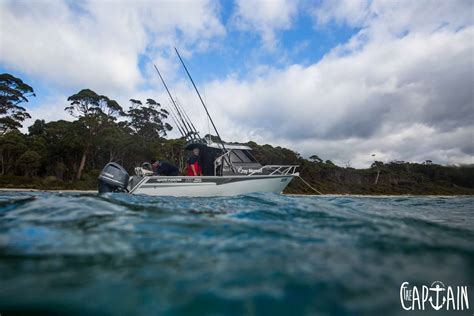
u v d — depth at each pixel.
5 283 1.50
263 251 2.08
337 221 3.33
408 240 2.47
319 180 56.56
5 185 26.14
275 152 49.25
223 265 1.78
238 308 1.32
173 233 2.58
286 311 1.31
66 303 1.34
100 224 2.84
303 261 1.88
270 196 6.96
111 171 6.94
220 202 5.33
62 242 2.21
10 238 2.28
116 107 40.09
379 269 1.78
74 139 32.50
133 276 1.61
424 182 72.75
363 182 66.19
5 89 34.25
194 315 1.28
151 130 49.62
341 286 1.54
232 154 10.30
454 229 3.29
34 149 31.25
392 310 1.35
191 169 8.90
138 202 4.71
